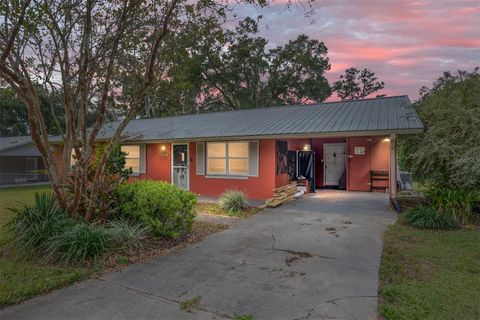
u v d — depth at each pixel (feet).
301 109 44.80
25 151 66.49
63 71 18.89
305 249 17.66
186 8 19.75
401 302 11.23
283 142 38.83
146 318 10.24
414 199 34.01
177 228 20.11
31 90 17.56
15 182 65.26
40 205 18.69
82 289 12.51
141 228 18.69
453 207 23.77
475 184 25.39
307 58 100.07
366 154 43.27
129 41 20.56
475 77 28.73
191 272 14.30
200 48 26.84
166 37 21.04
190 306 11.05
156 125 52.13
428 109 29.96
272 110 48.11
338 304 11.10
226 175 39.29
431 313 10.45
